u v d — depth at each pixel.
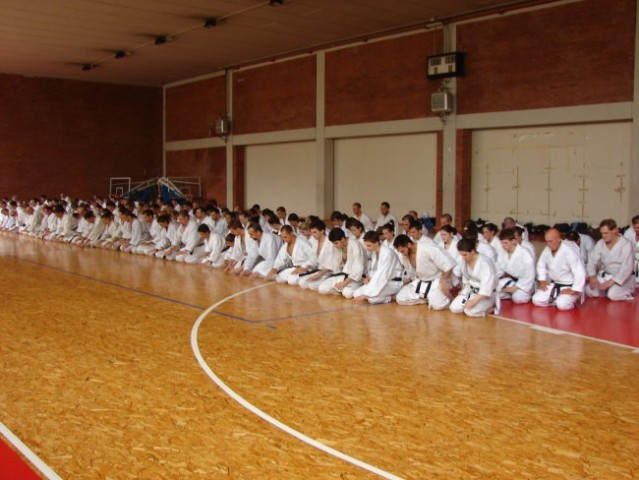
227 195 21.89
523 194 14.02
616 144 12.48
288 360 5.71
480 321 7.41
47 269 11.59
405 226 9.77
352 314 7.75
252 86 20.55
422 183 15.99
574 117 12.66
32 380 5.11
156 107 24.89
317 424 4.23
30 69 21.42
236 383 5.06
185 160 23.92
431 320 7.44
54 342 6.29
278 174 20.41
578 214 13.15
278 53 18.91
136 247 14.38
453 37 14.62
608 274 8.84
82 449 3.83
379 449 3.85
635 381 5.15
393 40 15.93
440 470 3.57
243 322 7.25
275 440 3.97
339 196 18.20
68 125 23.12
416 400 4.69
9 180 22.12
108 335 6.59
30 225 18.53
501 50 13.77
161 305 8.21
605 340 6.50
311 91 18.38
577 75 12.58
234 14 14.62
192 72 22.12
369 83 16.64
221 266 11.96
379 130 16.44
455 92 14.63
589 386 5.02
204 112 22.72
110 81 23.77
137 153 24.58
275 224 11.15
